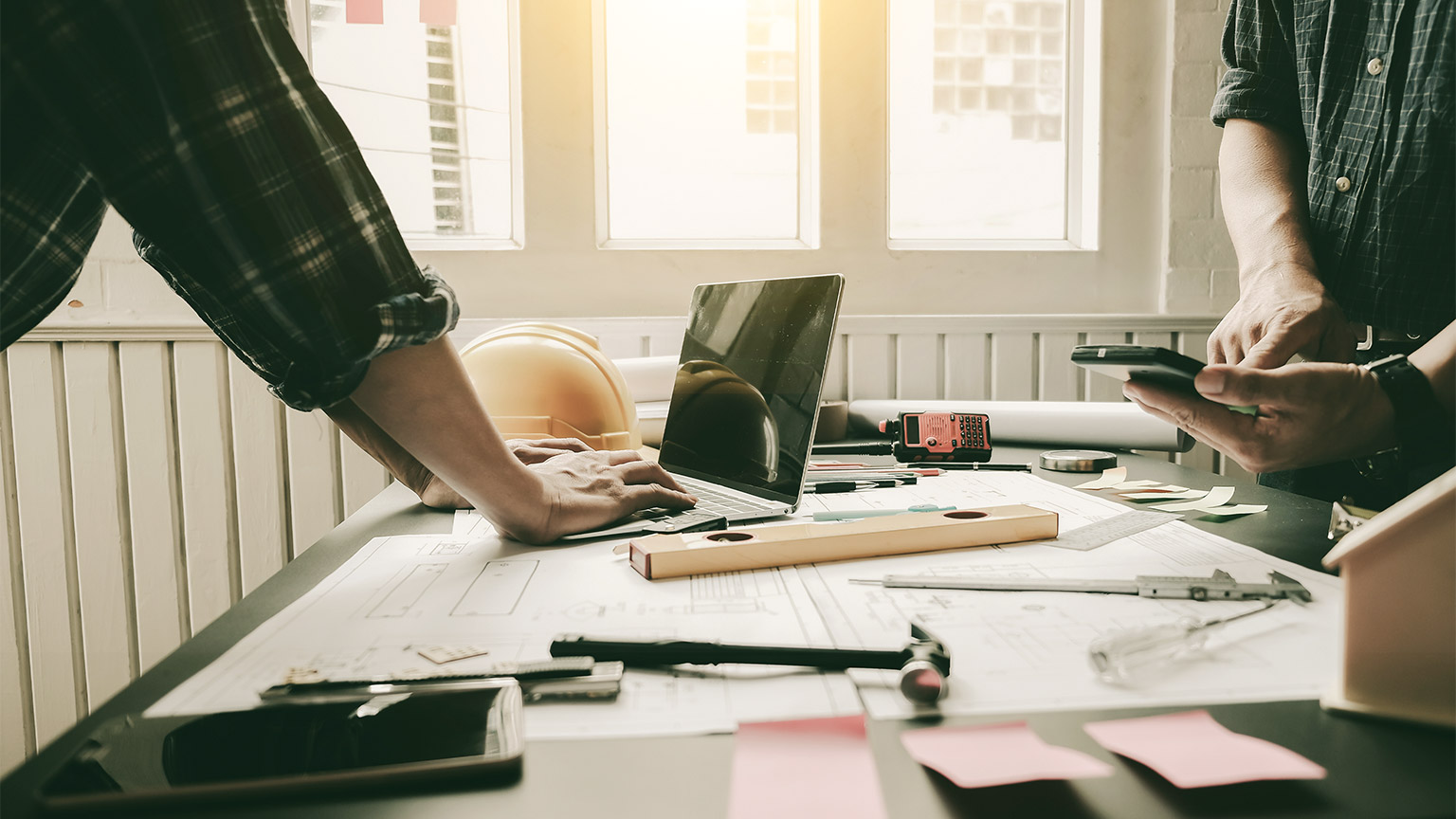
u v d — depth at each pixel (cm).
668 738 29
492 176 153
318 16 144
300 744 27
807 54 156
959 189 164
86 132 40
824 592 46
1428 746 27
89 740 28
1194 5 155
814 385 68
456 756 26
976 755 26
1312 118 92
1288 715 30
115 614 134
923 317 149
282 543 138
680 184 157
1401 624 29
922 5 159
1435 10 81
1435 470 79
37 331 128
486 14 149
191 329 132
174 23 39
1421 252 85
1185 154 158
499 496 56
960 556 54
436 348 50
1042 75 164
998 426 115
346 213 44
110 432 132
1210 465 158
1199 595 43
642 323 142
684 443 89
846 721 29
